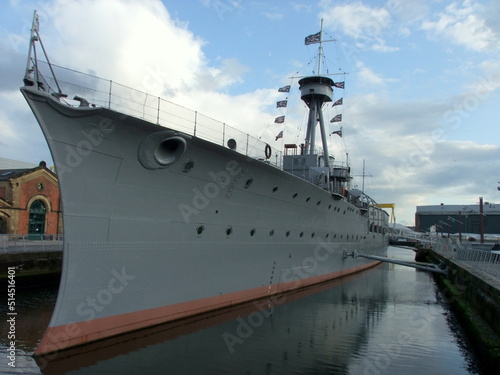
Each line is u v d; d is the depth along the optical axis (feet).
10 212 75.31
